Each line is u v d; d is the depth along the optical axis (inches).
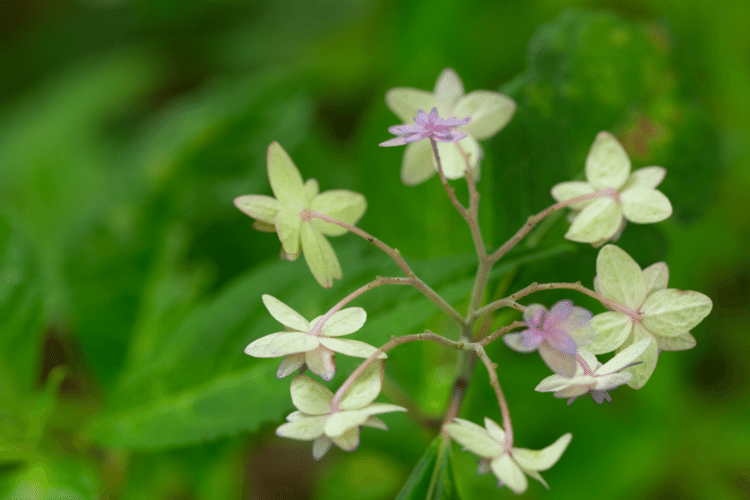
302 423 23.0
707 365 30.5
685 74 26.5
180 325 26.7
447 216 27.4
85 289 28.3
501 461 22.8
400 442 28.2
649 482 28.6
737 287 30.7
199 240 29.0
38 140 43.5
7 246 26.9
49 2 53.7
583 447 28.6
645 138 26.2
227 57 46.3
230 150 29.9
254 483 33.1
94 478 26.0
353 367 24.7
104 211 28.9
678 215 26.3
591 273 25.5
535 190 26.1
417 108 24.8
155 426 25.8
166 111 45.2
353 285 25.4
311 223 23.9
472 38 35.5
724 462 28.8
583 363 23.0
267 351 23.1
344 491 29.2
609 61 26.4
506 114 24.6
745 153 31.0
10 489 25.8
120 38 50.5
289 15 46.8
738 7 33.2
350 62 42.2
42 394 26.7
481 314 23.7
